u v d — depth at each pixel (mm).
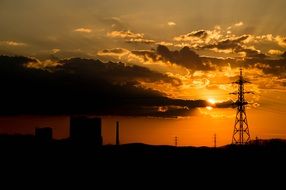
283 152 106062
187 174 90250
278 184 79125
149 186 76500
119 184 78500
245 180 83062
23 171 89625
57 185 75688
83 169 95688
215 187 75250
